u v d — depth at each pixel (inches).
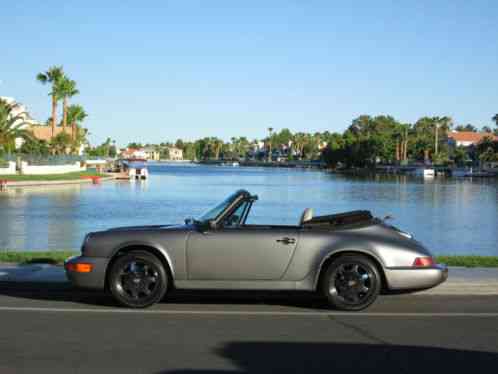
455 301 366.0
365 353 253.0
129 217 1295.5
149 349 256.7
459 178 4776.1
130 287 334.3
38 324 300.0
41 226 1085.8
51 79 3973.9
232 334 283.3
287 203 1856.5
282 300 367.2
